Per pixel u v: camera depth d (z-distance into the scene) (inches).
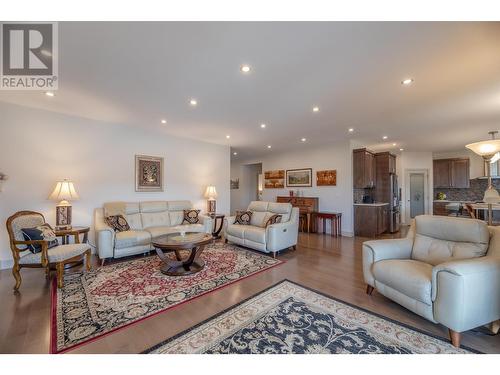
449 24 65.1
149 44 75.2
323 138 215.6
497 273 67.6
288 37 71.7
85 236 141.9
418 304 73.6
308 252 161.9
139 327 72.9
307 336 68.2
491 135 196.2
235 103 127.0
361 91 110.7
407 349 62.7
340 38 72.0
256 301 89.9
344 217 227.9
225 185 247.6
